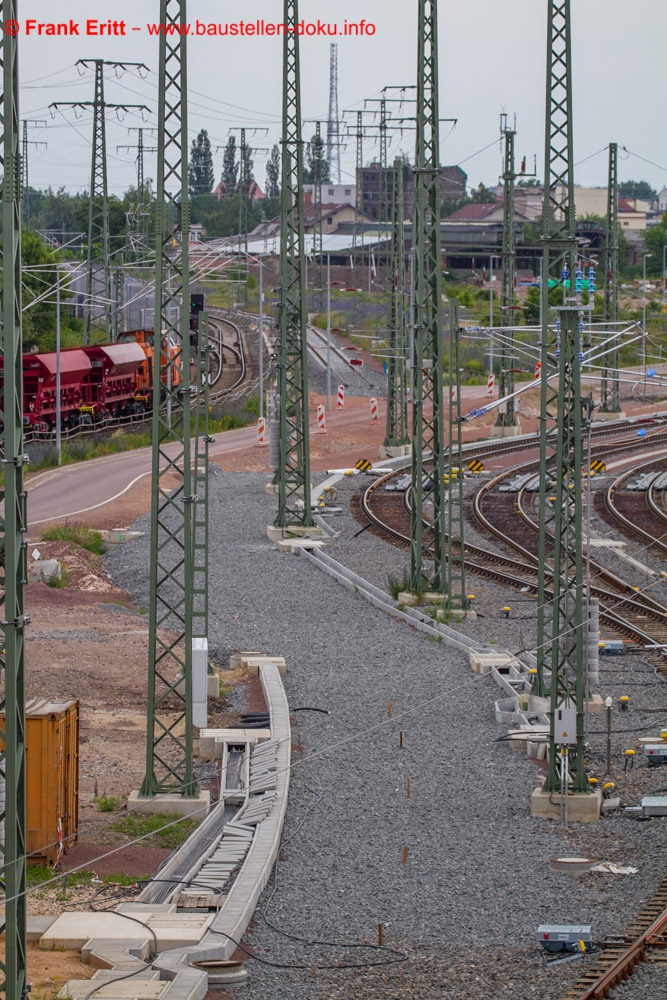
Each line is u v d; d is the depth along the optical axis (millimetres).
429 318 71438
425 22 66938
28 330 185750
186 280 43094
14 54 25453
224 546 93562
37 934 32250
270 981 30641
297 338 95562
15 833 26062
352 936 33375
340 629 70438
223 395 179375
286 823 42031
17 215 25703
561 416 44875
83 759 48969
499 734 51812
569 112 44219
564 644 45625
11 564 25812
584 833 41531
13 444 25719
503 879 37469
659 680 59656
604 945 32031
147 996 28281
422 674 60844
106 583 83625
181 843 41000
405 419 144750
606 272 153875
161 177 42875
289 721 53469
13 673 25891
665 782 45750
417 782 46406
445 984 30281
